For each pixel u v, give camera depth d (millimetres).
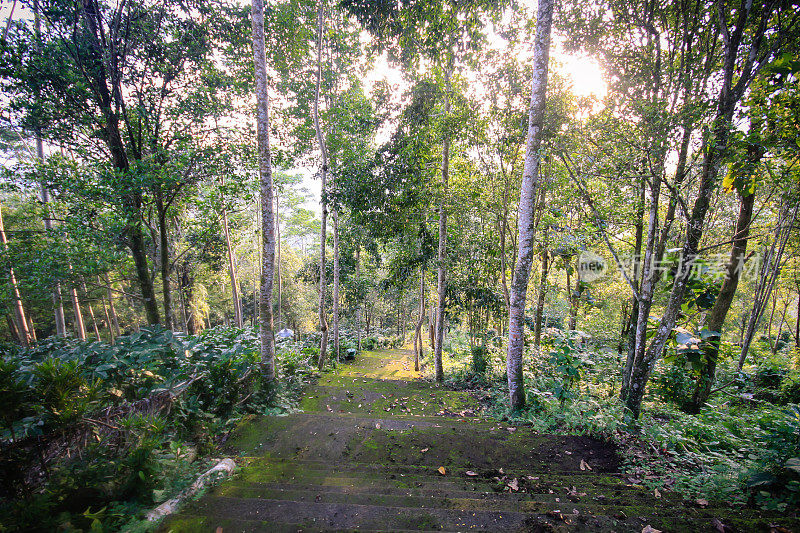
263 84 5566
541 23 4863
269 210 5656
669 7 4922
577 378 5559
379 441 4176
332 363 12281
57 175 6598
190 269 12523
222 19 7328
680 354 6242
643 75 5086
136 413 3352
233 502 2691
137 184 6105
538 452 4008
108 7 6539
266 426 4547
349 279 16469
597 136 4926
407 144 8031
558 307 13414
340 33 10039
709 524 2416
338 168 10414
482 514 2584
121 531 2219
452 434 4398
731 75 4152
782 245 8578
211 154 7234
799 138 4215
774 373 8516
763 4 4199
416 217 9000
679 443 4027
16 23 5781
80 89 6230
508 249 9383
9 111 6125
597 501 2922
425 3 6293
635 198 5895
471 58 7082
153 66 7059
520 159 7516
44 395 2562
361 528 2385
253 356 5641
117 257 7207
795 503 2635
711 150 4230
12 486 2354
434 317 15156
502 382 7445
